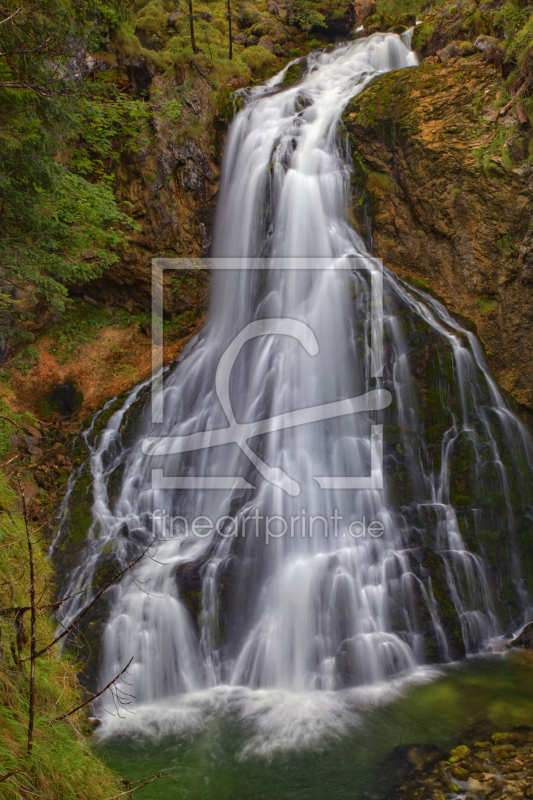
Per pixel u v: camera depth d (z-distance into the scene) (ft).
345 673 25.96
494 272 37.60
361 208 43.75
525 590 31.22
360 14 63.21
